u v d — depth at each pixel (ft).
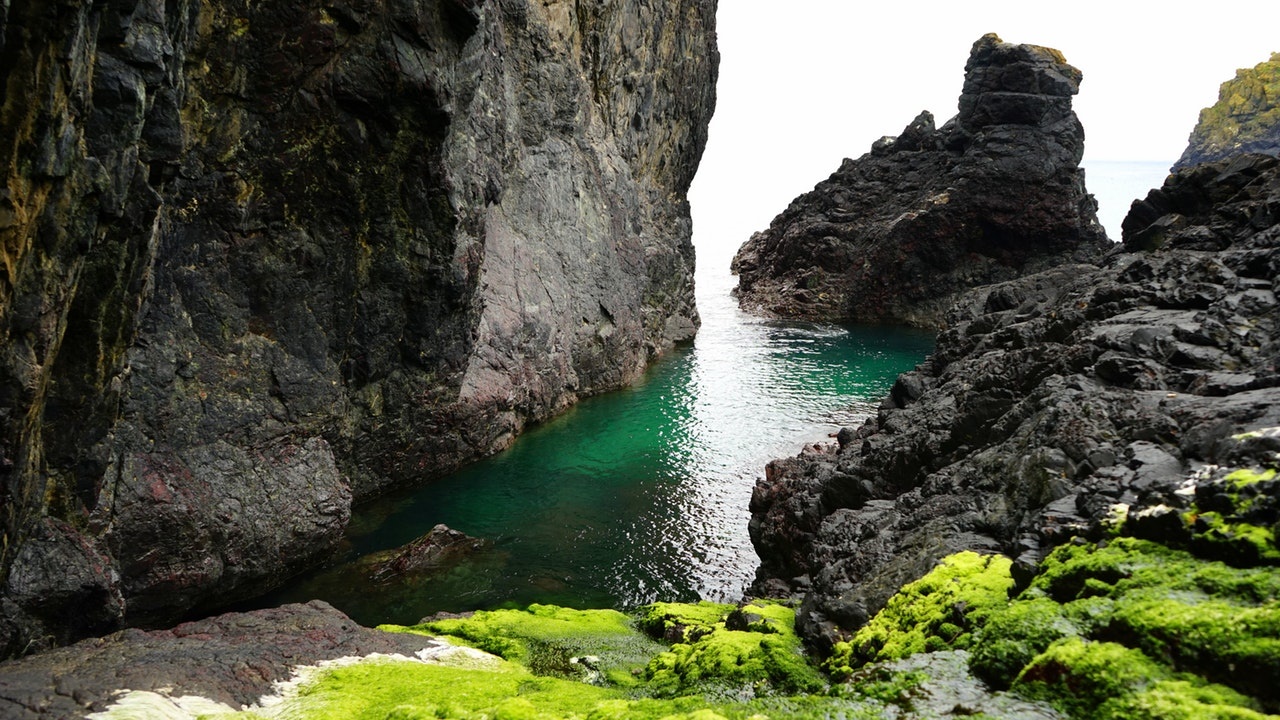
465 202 84.23
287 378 69.97
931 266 215.51
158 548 57.31
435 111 70.95
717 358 170.19
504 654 45.60
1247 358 42.22
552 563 71.51
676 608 54.44
